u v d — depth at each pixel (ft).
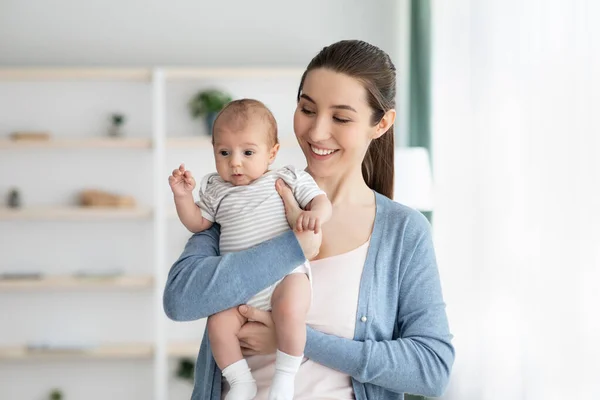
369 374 6.22
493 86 13.38
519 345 12.18
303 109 6.63
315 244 6.14
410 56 17.84
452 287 15.34
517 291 12.27
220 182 6.73
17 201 19.53
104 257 20.03
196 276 6.12
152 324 20.15
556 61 10.88
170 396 20.13
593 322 9.70
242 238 6.40
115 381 20.26
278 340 6.11
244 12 20.34
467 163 14.61
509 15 12.73
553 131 10.93
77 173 19.92
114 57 20.21
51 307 20.08
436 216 16.25
